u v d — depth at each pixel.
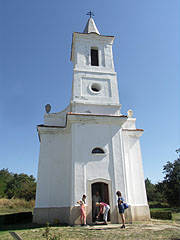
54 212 15.32
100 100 17.55
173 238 8.23
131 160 18.02
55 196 15.93
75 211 13.23
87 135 15.45
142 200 16.75
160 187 50.22
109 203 13.76
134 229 10.75
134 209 16.22
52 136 17.81
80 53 19.39
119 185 14.37
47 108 19.58
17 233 10.16
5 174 69.25
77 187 13.81
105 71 19.05
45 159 16.92
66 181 16.38
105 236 8.87
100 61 19.56
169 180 48.06
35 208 15.29
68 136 17.89
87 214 13.27
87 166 14.54
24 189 51.28
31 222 15.97
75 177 14.05
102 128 15.95
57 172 16.72
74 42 20.58
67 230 10.71
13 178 64.06
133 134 19.02
